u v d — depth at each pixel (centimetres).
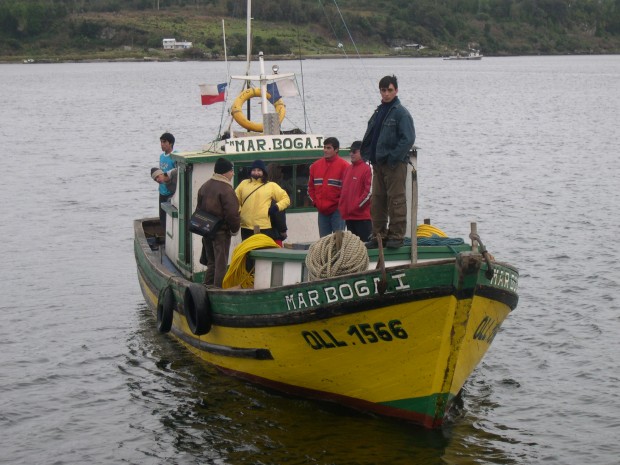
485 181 3231
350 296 1081
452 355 1090
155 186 3253
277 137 1402
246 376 1309
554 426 1177
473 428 1168
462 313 1061
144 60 18275
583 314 1627
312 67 15088
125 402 1264
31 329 1596
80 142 4888
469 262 1032
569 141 4641
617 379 1329
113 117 6600
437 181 3238
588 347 1461
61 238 2377
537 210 2658
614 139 4709
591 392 1284
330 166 1318
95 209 2800
